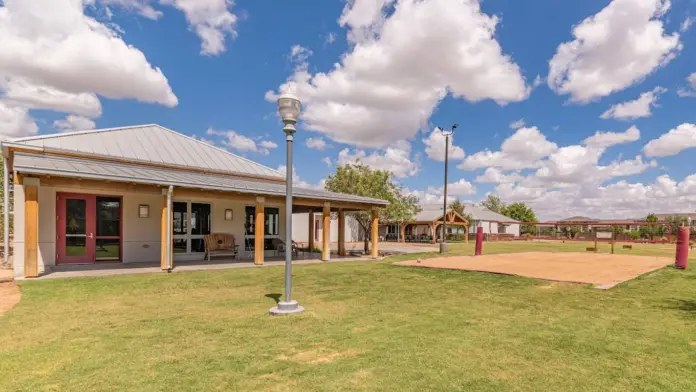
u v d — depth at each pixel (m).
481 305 6.46
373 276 10.20
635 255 19.62
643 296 7.38
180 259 14.02
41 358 3.71
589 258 16.86
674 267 13.12
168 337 4.44
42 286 7.96
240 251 15.60
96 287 7.92
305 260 15.30
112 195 12.66
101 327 4.86
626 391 3.08
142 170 12.88
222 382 3.19
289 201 6.02
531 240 46.06
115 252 12.67
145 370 3.43
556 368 3.57
